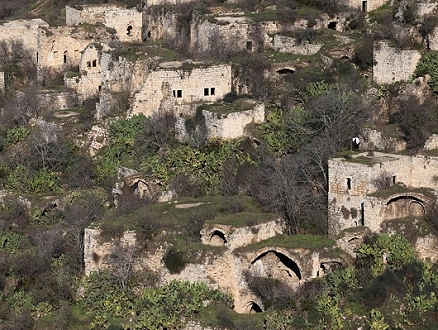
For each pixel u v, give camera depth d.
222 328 185.00
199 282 194.12
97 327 191.62
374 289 185.62
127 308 193.50
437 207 198.62
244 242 197.25
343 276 189.38
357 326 183.00
